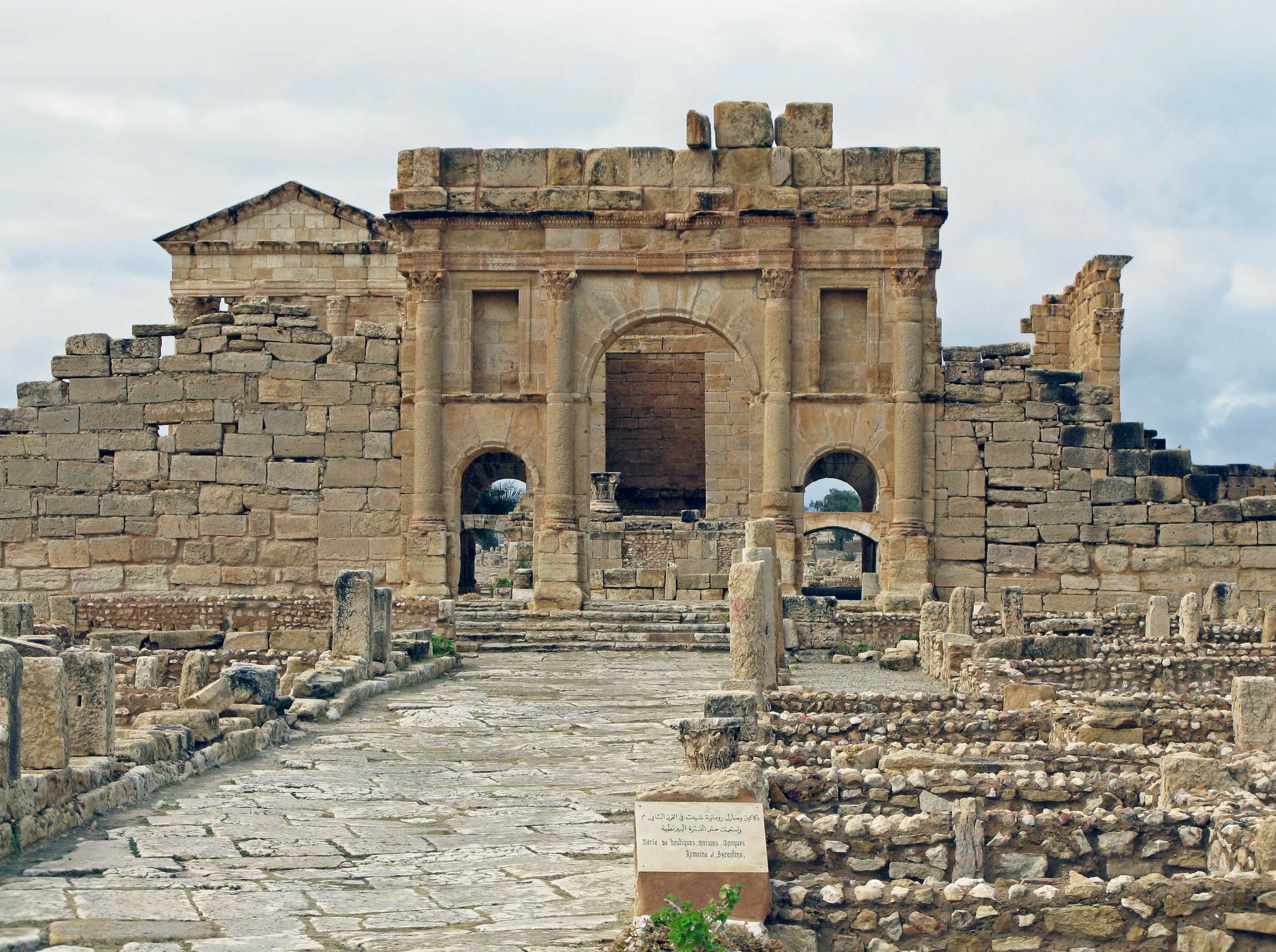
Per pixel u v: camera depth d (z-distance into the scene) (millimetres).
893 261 37406
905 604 36375
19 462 38656
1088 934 9609
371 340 38594
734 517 49469
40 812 12461
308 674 22516
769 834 10656
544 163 38000
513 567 49281
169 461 38469
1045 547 37469
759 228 37438
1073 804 12117
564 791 15828
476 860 12406
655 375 54906
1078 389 37781
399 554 38156
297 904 10797
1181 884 9648
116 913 10344
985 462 37625
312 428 38406
